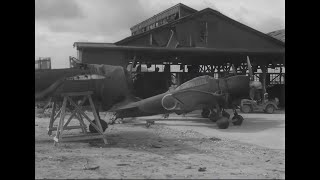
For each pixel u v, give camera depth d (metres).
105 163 8.28
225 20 30.09
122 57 25.62
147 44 27.94
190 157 9.36
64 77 11.68
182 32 28.92
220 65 35.66
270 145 11.78
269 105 27.00
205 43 29.50
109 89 12.61
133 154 9.74
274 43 31.11
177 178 6.60
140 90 31.69
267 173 7.21
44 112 22.84
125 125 18.06
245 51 28.72
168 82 32.94
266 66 32.91
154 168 7.69
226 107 18.45
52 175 6.83
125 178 6.57
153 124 18.44
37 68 11.77
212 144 11.94
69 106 13.52
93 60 24.83
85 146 11.28
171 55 29.25
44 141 12.38
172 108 17.42
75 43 25.16
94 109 12.02
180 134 14.69
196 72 34.84
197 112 27.22
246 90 17.80
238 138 13.60
